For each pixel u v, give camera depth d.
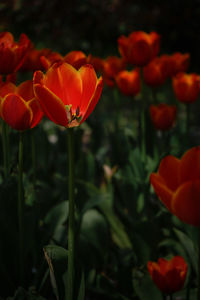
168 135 1.30
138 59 1.09
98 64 1.23
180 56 1.27
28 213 0.95
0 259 0.92
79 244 0.97
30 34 4.32
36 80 0.74
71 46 4.08
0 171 1.14
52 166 1.46
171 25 3.94
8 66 0.91
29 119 0.81
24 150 1.22
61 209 1.01
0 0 4.68
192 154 0.71
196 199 0.66
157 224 1.00
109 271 1.08
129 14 4.25
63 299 0.82
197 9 3.81
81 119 0.73
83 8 4.37
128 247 1.11
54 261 0.81
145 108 1.24
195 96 1.21
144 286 0.91
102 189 1.32
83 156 1.26
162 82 1.23
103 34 4.26
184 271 0.79
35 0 4.51
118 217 1.16
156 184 0.69
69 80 0.75
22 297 0.83
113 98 2.97
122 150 1.33
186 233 0.93
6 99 0.79
